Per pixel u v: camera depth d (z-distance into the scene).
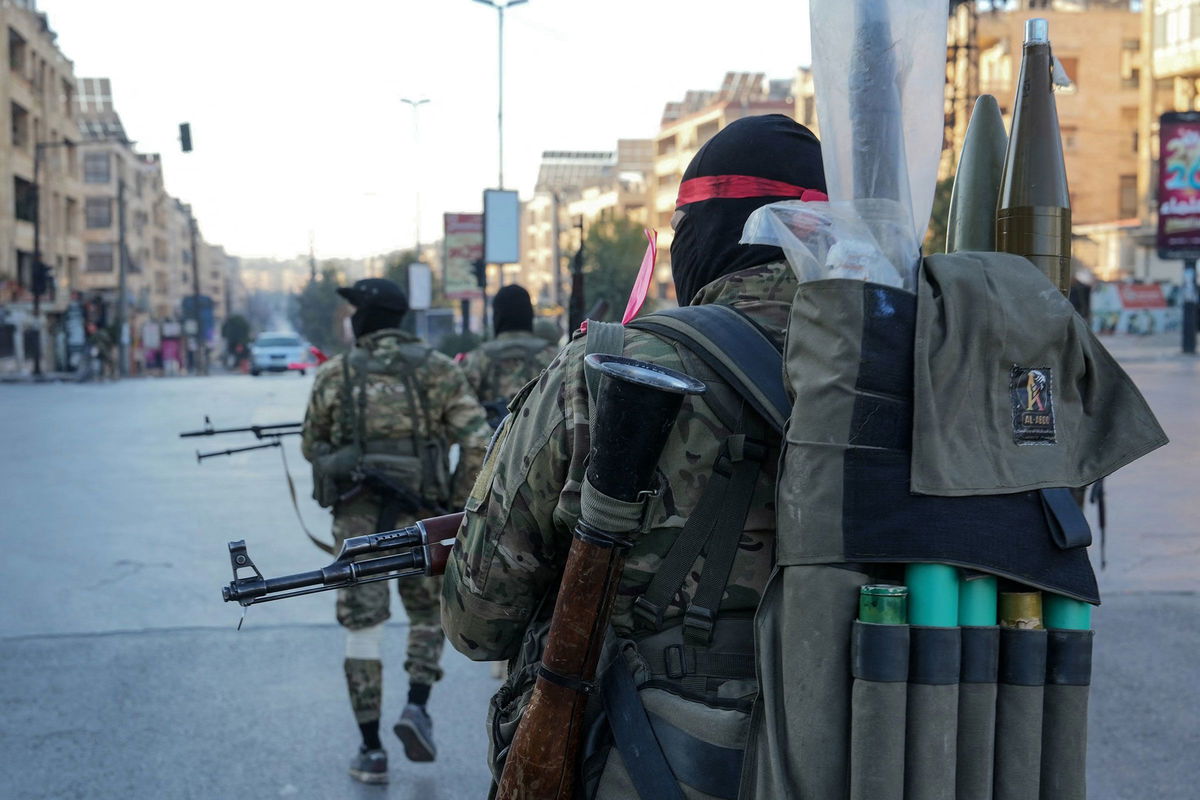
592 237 43.47
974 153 1.62
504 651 1.47
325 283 92.31
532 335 6.27
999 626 1.21
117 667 4.89
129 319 65.88
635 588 1.32
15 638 5.30
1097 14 54.62
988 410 1.22
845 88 1.31
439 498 4.09
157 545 7.43
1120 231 48.38
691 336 1.34
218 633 5.39
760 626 1.22
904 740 1.15
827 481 1.19
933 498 1.18
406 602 3.92
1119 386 1.29
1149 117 46.81
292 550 7.22
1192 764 3.69
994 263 1.29
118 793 3.66
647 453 1.23
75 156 58.94
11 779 3.75
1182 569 6.24
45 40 51.72
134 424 17.80
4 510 8.88
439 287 63.81
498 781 1.42
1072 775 1.22
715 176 1.49
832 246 1.25
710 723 1.26
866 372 1.20
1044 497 1.23
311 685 4.71
